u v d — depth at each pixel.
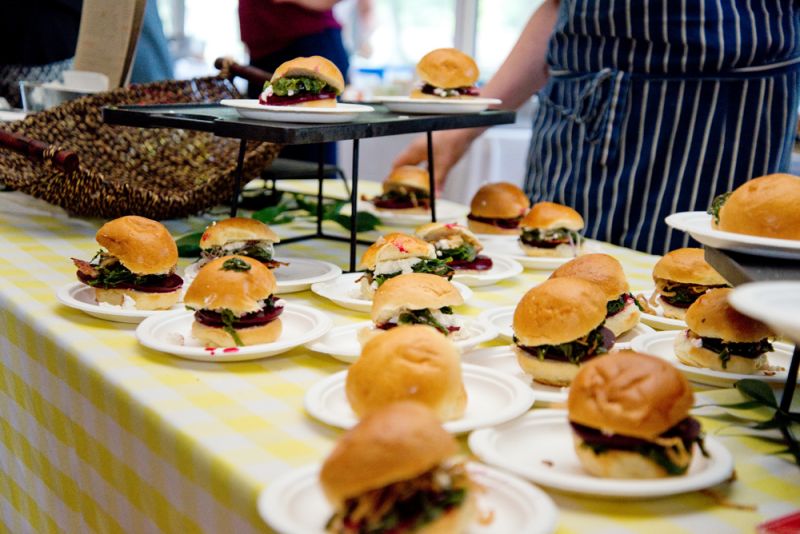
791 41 2.62
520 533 0.92
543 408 1.37
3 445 2.00
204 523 1.19
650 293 2.04
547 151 3.07
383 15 6.46
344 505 0.92
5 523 2.07
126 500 1.42
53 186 2.56
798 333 0.84
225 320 1.58
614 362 1.14
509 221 2.85
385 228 2.97
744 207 1.42
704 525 1.00
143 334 1.60
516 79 3.30
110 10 3.30
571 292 1.48
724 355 1.50
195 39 6.07
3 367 1.95
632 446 1.07
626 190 2.79
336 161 4.54
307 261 2.30
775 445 1.24
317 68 2.12
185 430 1.23
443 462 0.95
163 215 2.62
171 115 2.15
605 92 2.77
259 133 1.89
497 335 1.69
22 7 4.20
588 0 2.77
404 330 1.29
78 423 1.58
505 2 6.23
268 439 1.22
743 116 2.62
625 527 1.00
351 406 1.26
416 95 2.63
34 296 1.92
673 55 2.62
